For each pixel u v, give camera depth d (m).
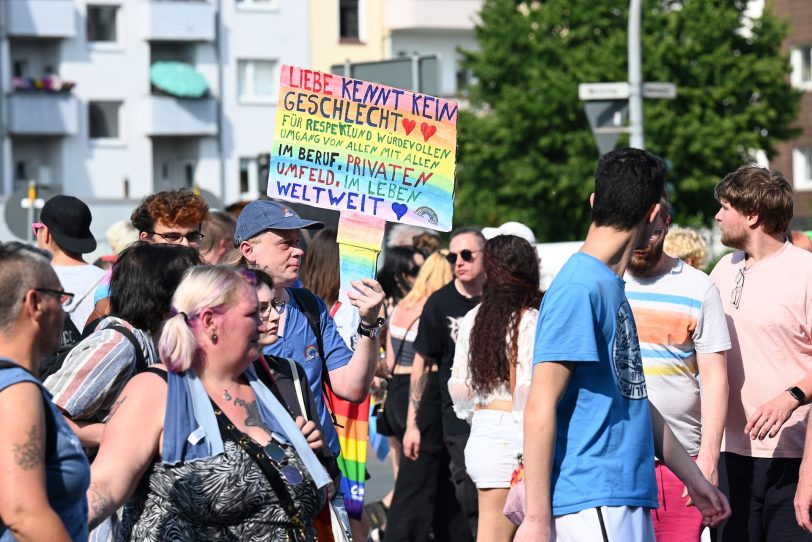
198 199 12.73
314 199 10.47
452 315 14.71
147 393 7.58
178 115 87.62
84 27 86.81
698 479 9.00
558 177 71.38
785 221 11.34
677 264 11.23
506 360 12.12
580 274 8.19
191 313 7.74
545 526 8.04
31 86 85.25
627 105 32.06
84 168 87.00
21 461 6.34
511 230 15.73
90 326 10.50
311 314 10.48
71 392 8.82
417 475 15.34
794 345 11.19
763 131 72.94
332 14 91.06
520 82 74.00
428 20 93.06
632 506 8.25
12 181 86.25
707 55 69.50
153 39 87.38
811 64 89.19
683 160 69.38
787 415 10.78
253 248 10.45
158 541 7.46
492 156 73.38
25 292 6.64
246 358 7.84
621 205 8.26
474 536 14.03
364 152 10.48
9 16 84.44
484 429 12.27
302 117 10.48
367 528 12.70
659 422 8.98
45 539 6.33
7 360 6.52
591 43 71.19
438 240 21.31
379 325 10.08
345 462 12.27
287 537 7.66
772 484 11.30
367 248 10.45
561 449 8.25
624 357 8.30
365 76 25.08
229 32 89.00
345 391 10.15
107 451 7.38
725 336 11.02
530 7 74.00
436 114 10.52
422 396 15.21
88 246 13.77
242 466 7.56
